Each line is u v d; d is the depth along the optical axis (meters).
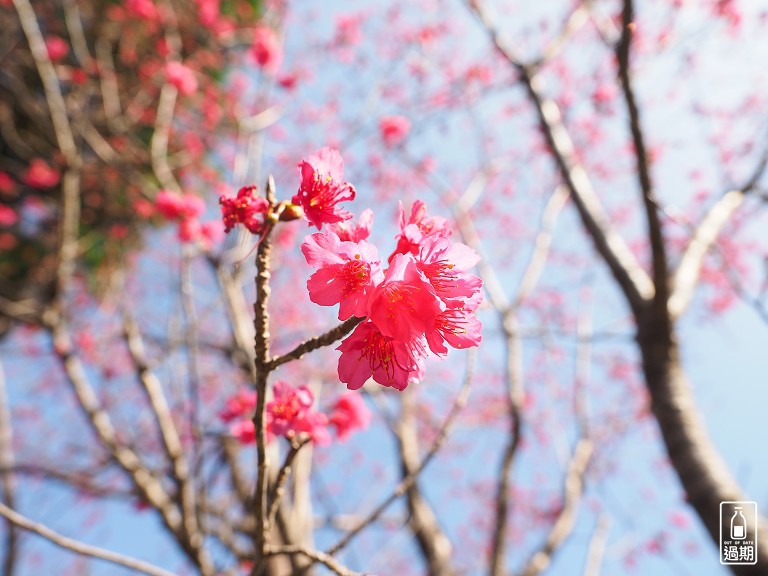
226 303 5.00
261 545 2.02
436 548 5.49
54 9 8.95
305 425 2.10
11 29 8.48
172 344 4.86
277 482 2.05
